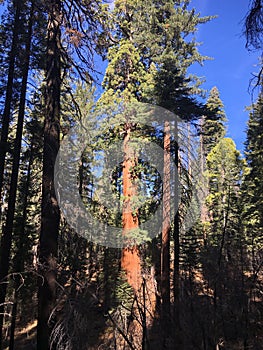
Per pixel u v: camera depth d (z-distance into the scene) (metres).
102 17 7.82
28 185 14.72
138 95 18.22
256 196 15.13
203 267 6.14
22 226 14.23
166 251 13.48
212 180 18.53
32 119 13.91
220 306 5.25
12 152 12.91
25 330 17.80
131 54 18.25
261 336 4.92
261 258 5.89
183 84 16.38
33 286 13.58
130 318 4.99
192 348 5.16
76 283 5.17
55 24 7.81
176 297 7.17
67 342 4.57
